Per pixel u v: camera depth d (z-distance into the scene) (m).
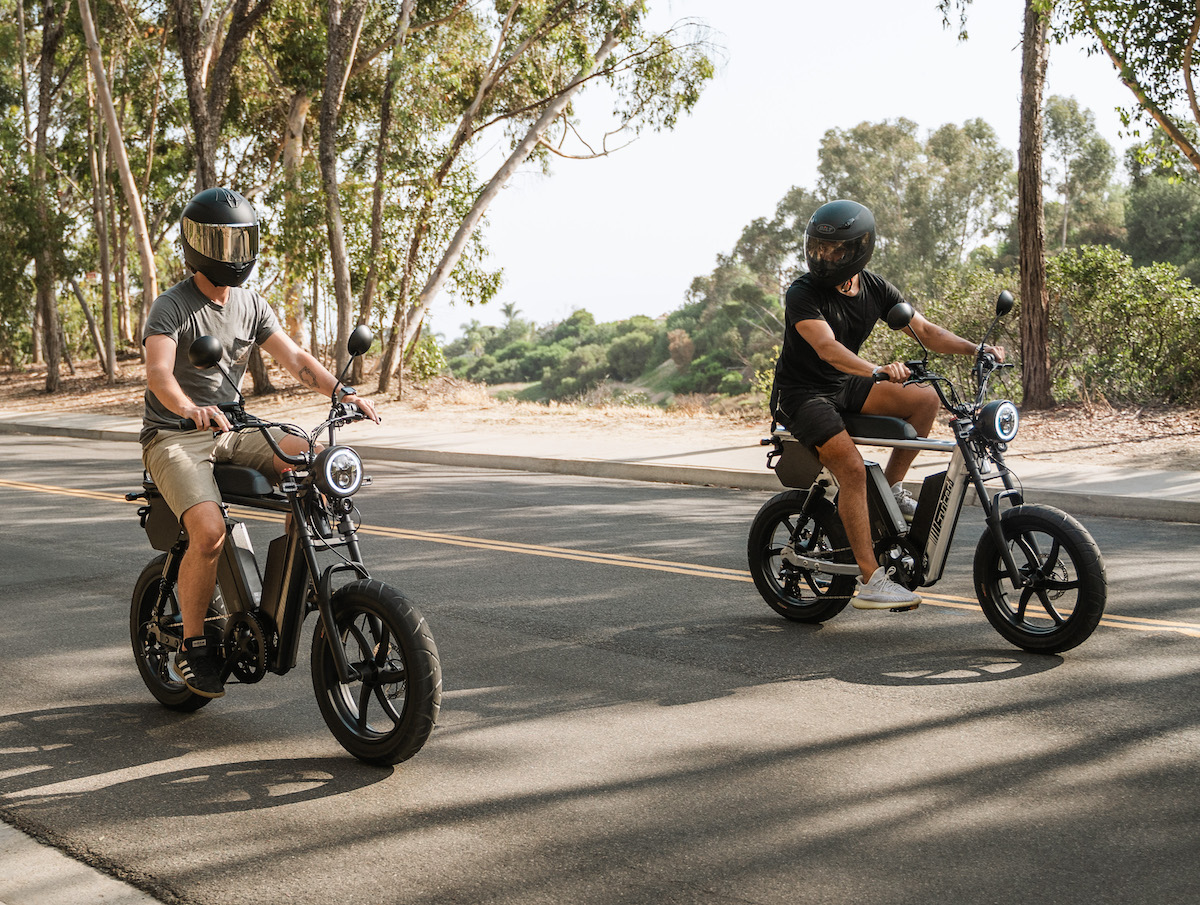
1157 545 8.29
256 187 34.09
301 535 4.16
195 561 4.35
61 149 38.56
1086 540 5.20
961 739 4.30
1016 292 20.66
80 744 4.53
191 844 3.56
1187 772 3.92
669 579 7.37
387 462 16.12
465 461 15.76
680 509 10.73
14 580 7.70
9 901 3.20
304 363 4.47
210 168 26.83
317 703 4.68
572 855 3.40
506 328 171.00
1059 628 5.32
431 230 25.39
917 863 3.29
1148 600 6.44
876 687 4.97
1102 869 3.22
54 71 36.78
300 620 4.35
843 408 5.72
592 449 15.57
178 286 4.42
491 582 7.39
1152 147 16.47
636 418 19.69
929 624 6.02
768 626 6.10
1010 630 5.47
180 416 4.20
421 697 3.99
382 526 9.84
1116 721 4.45
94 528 9.86
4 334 33.19
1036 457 13.04
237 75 30.73
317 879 3.29
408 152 24.91
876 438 5.50
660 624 6.20
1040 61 17.61
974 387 5.50
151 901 3.19
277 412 23.59
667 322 109.44
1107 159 68.75
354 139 30.36
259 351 26.92
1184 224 62.31
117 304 43.31
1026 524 5.35
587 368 112.88
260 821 3.72
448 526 9.81
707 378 87.62
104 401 28.77
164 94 35.22
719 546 8.59
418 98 24.38
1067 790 3.79
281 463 4.26
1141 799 3.70
